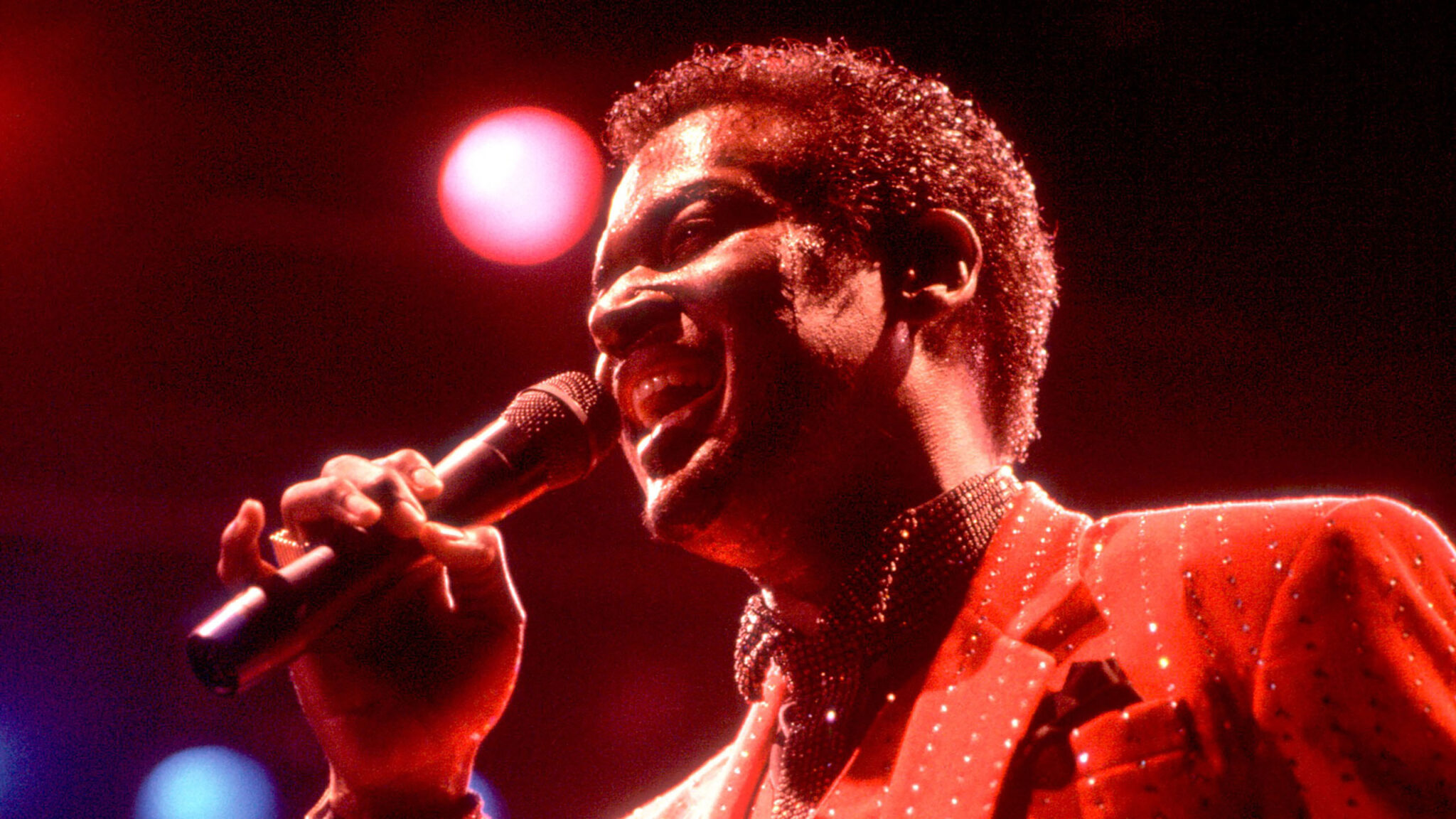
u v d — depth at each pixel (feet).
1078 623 5.57
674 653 22.94
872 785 5.52
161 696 22.13
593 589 22.80
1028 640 5.59
